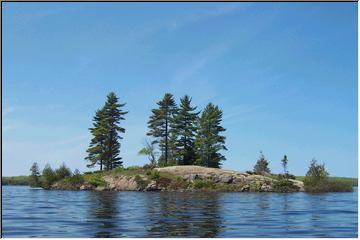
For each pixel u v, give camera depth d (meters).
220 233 16.86
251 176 73.62
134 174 74.88
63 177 82.12
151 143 93.19
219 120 93.19
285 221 21.59
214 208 30.14
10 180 128.75
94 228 18.08
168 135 93.56
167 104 94.50
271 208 30.56
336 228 18.97
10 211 26.36
